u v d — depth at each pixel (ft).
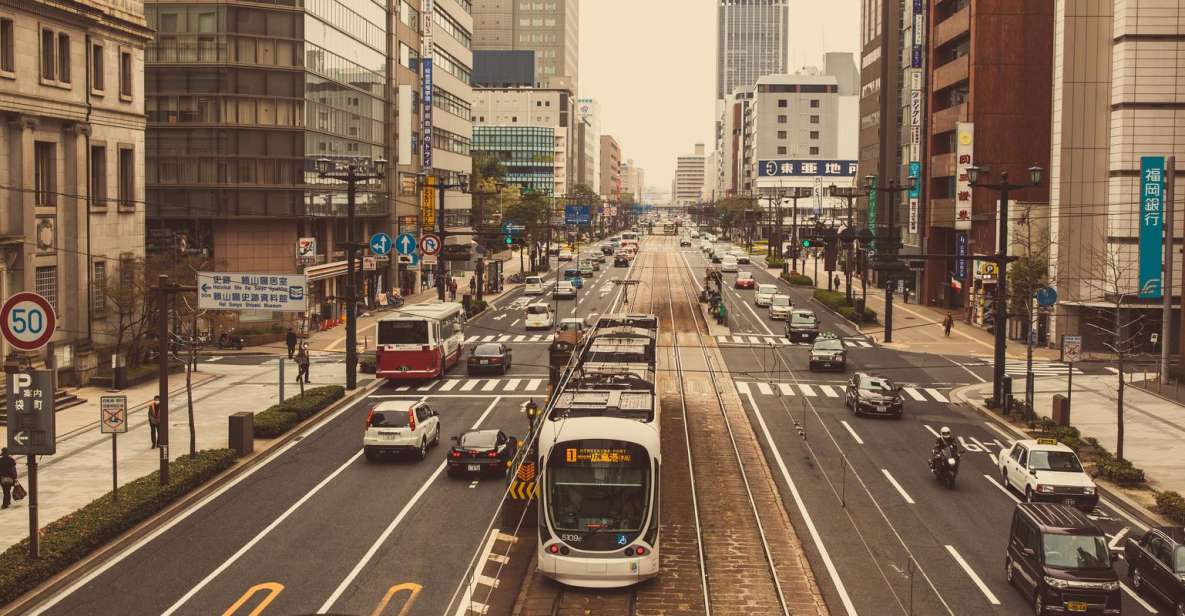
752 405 150.71
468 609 69.46
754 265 454.40
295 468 110.93
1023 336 224.74
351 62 265.95
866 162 382.83
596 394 85.92
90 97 159.43
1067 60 209.15
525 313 264.72
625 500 74.13
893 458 118.62
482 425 132.98
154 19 223.51
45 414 73.92
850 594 73.46
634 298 307.17
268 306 128.57
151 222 225.97
